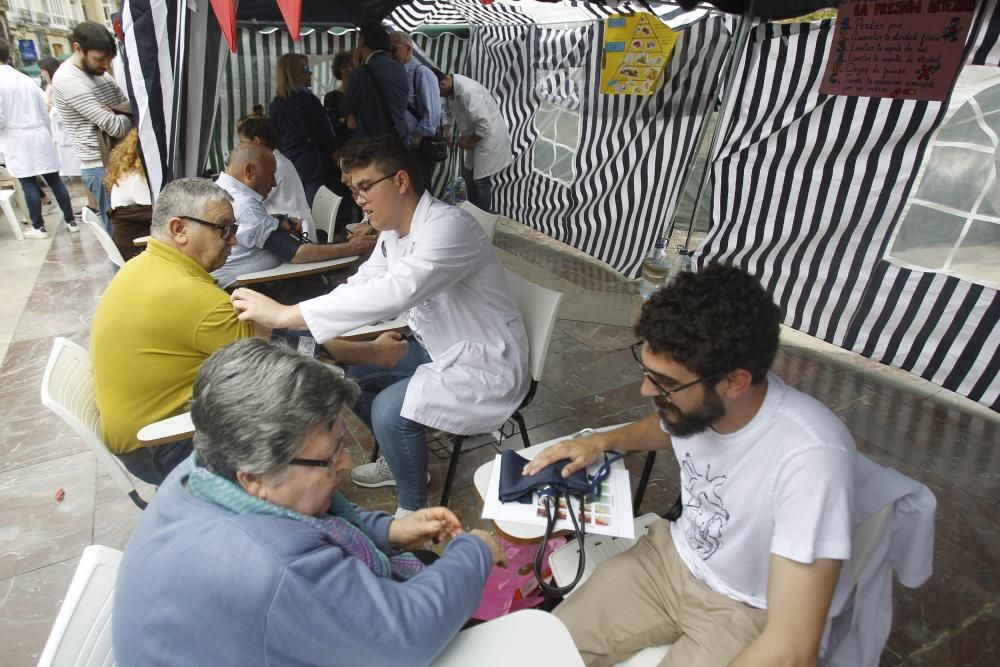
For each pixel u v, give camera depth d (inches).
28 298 177.8
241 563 32.9
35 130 222.8
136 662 34.0
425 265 75.0
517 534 54.7
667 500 99.1
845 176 129.6
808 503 39.9
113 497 98.7
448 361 82.6
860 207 128.6
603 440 59.9
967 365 117.3
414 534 53.1
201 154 121.8
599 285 191.8
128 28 109.5
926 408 124.2
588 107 197.0
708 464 47.2
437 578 41.1
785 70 134.8
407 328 100.0
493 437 114.3
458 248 77.6
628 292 186.2
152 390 73.6
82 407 74.2
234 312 74.6
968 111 108.7
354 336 92.9
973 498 98.9
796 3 124.6
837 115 127.5
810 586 39.1
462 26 262.8
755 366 40.2
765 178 144.9
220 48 111.3
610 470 59.0
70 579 83.0
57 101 195.8
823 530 39.3
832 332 139.3
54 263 207.5
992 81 104.3
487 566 45.0
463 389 81.6
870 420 120.0
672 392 42.6
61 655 38.0
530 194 236.2
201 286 73.0
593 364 143.1
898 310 126.0
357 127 188.1
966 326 116.0
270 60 248.4
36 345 149.7
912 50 99.5
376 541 53.4
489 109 221.3
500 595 69.1
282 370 37.1
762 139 143.3
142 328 71.2
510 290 88.7
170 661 33.3
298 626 33.3
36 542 89.3
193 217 72.9
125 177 155.3
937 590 82.0
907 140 118.2
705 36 152.5
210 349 73.6
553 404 126.4
